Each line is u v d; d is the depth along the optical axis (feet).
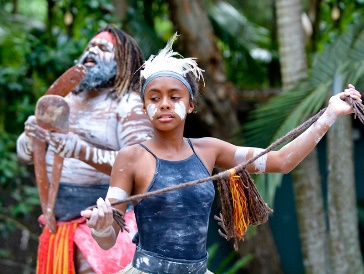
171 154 21.95
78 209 30.73
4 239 60.08
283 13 51.62
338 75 42.29
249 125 43.65
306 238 52.47
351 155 50.21
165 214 21.27
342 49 43.73
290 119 42.50
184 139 22.74
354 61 42.91
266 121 43.09
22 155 32.81
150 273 21.38
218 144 23.02
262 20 71.97
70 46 52.06
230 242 64.23
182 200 21.31
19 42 54.24
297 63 51.39
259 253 62.69
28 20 63.57
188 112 22.52
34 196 52.31
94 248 29.76
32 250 60.08
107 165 29.45
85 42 52.06
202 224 21.68
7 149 52.85
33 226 60.08
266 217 22.39
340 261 51.13
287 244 68.39
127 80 31.35
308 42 69.62
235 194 21.79
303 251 52.80
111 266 29.35
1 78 53.01
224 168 23.40
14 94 54.13
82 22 56.29
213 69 58.95
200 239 21.68
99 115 30.89
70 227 30.60
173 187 20.77
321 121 22.04
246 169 22.75
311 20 68.95
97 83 31.12
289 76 51.44
